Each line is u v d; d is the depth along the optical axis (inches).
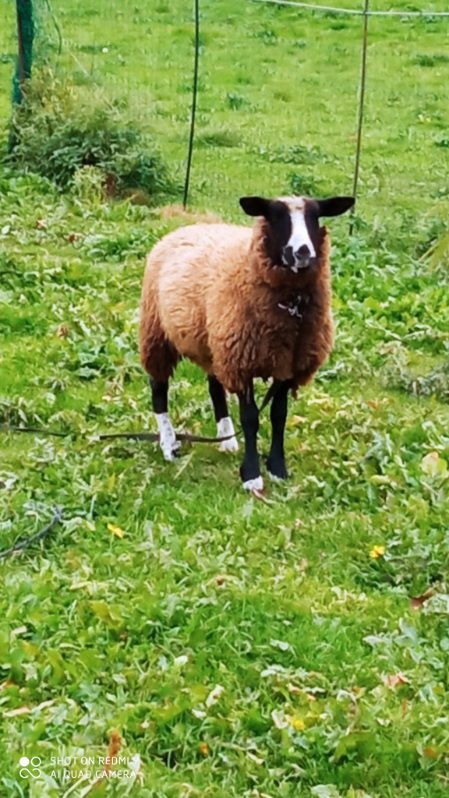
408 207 288.7
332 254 236.4
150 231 249.1
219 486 151.3
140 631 118.1
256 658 117.0
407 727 106.6
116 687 111.1
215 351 149.3
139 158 289.4
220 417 161.8
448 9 483.5
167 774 102.3
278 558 134.0
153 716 106.7
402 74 420.5
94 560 131.0
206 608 121.9
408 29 467.5
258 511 143.0
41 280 219.5
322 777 102.3
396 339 201.2
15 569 130.3
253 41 450.6
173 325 154.4
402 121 375.6
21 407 167.6
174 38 448.1
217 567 129.6
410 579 130.3
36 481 148.0
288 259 141.2
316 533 138.5
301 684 112.0
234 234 154.6
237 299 146.2
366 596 127.7
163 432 160.2
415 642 118.5
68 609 121.9
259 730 106.7
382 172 316.5
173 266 155.3
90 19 464.4
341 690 110.7
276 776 101.7
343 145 349.4
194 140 341.4
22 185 279.0
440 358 196.9
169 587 125.3
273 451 153.2
